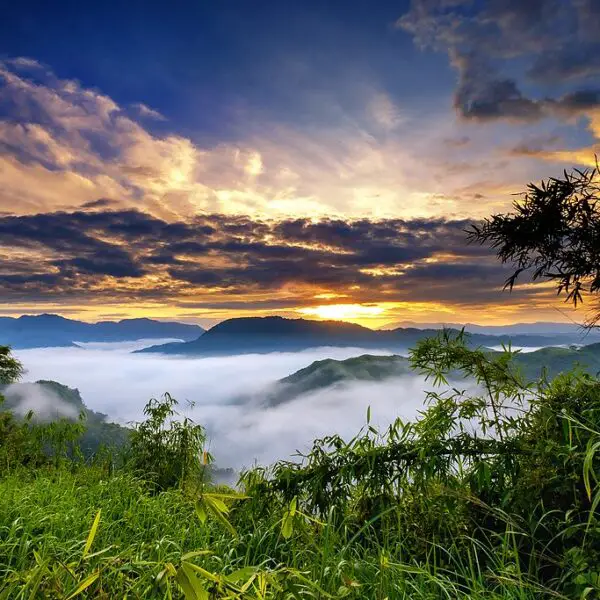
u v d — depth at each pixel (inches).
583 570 86.0
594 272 148.2
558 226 150.5
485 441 120.9
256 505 132.3
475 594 88.4
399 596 89.2
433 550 106.8
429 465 117.6
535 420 118.9
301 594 64.1
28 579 59.1
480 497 122.6
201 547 121.4
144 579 67.1
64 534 128.0
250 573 53.6
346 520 126.0
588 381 121.6
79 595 68.5
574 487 101.4
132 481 197.0
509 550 105.7
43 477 209.2
